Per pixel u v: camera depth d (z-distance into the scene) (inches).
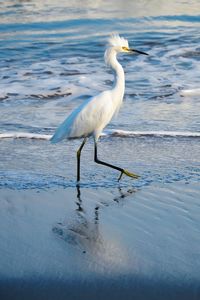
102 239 316.2
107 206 368.5
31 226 334.6
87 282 264.7
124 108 593.3
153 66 751.1
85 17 1052.5
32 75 721.6
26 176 422.0
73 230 329.7
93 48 852.6
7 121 557.9
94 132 438.9
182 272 273.9
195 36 906.7
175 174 424.2
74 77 711.1
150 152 472.7
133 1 1197.1
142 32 941.8
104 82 692.7
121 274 271.9
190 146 484.4
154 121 552.4
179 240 313.3
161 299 252.7
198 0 1198.3
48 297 253.8
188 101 617.9
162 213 354.3
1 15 1063.0
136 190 395.9
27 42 885.8
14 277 268.1
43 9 1117.7
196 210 357.7
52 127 542.9
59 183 410.3
